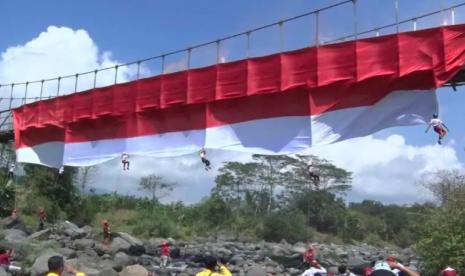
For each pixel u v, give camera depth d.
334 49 21.67
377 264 10.68
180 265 36.16
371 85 20.72
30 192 61.91
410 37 19.83
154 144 27.67
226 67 25.06
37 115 34.78
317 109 22.00
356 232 103.38
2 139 42.81
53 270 10.38
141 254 40.66
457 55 18.83
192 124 26.25
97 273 25.17
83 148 31.34
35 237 41.66
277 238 80.38
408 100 19.84
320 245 76.25
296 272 34.72
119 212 78.31
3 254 24.94
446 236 22.55
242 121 24.36
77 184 68.81
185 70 26.66
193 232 75.12
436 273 22.98
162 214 76.69
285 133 22.81
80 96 31.89
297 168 102.12
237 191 101.19
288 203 103.56
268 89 23.39
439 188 28.39
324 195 103.81
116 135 29.55
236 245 61.53
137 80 28.72
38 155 34.59
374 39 20.69
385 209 117.62
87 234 49.06
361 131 20.70
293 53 22.83
